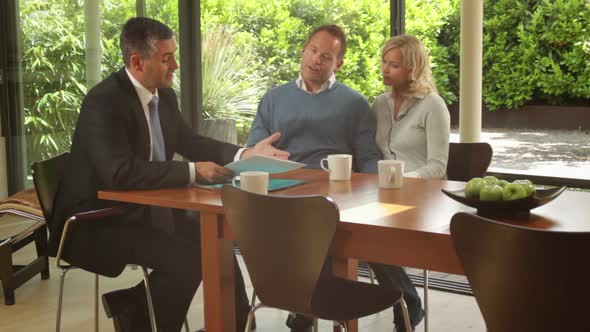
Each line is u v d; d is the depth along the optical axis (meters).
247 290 4.16
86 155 3.05
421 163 3.43
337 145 3.55
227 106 5.28
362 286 2.61
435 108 3.38
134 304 3.11
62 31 6.03
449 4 4.55
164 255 3.00
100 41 5.85
